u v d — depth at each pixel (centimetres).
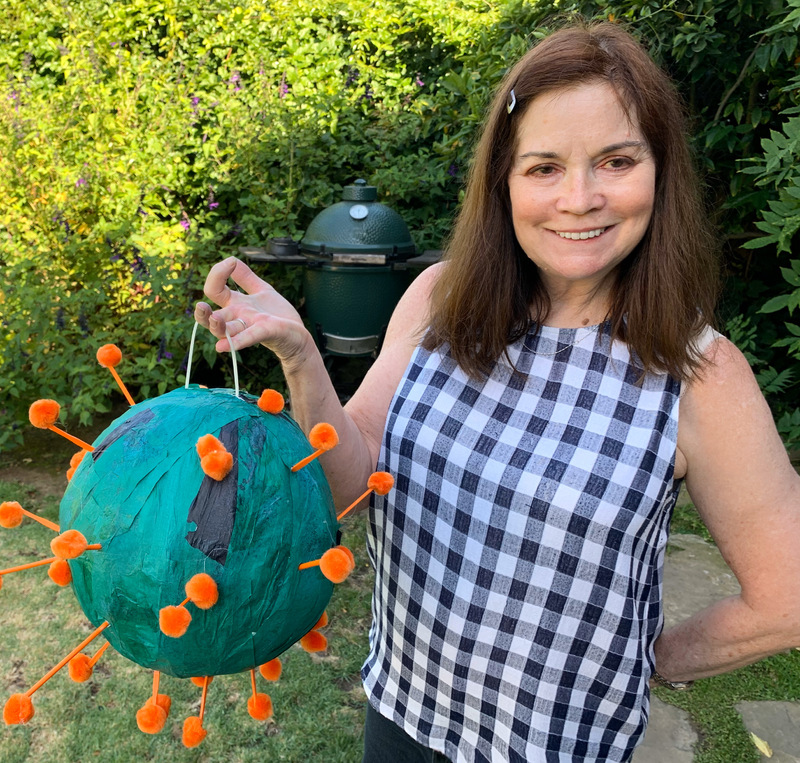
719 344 108
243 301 109
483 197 118
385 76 504
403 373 135
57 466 419
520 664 114
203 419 91
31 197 446
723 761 233
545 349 117
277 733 242
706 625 116
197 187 491
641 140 104
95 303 421
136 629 84
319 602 93
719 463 106
